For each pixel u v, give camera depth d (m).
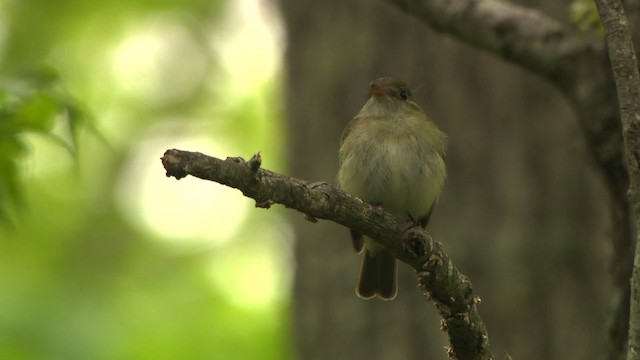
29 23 18.31
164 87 19.42
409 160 9.72
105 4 18.64
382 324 10.54
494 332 10.22
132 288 17.56
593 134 8.28
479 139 10.66
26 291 14.66
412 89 10.95
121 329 14.76
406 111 9.95
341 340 10.71
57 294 14.77
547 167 10.43
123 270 18.23
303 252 11.14
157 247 18.67
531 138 10.52
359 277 10.23
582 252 10.19
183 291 17.50
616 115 8.19
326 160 11.23
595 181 10.27
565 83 8.47
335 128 11.26
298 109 11.55
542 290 10.19
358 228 6.27
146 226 18.88
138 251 18.56
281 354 15.70
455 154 10.70
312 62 11.48
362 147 9.81
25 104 7.93
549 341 10.10
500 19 8.65
